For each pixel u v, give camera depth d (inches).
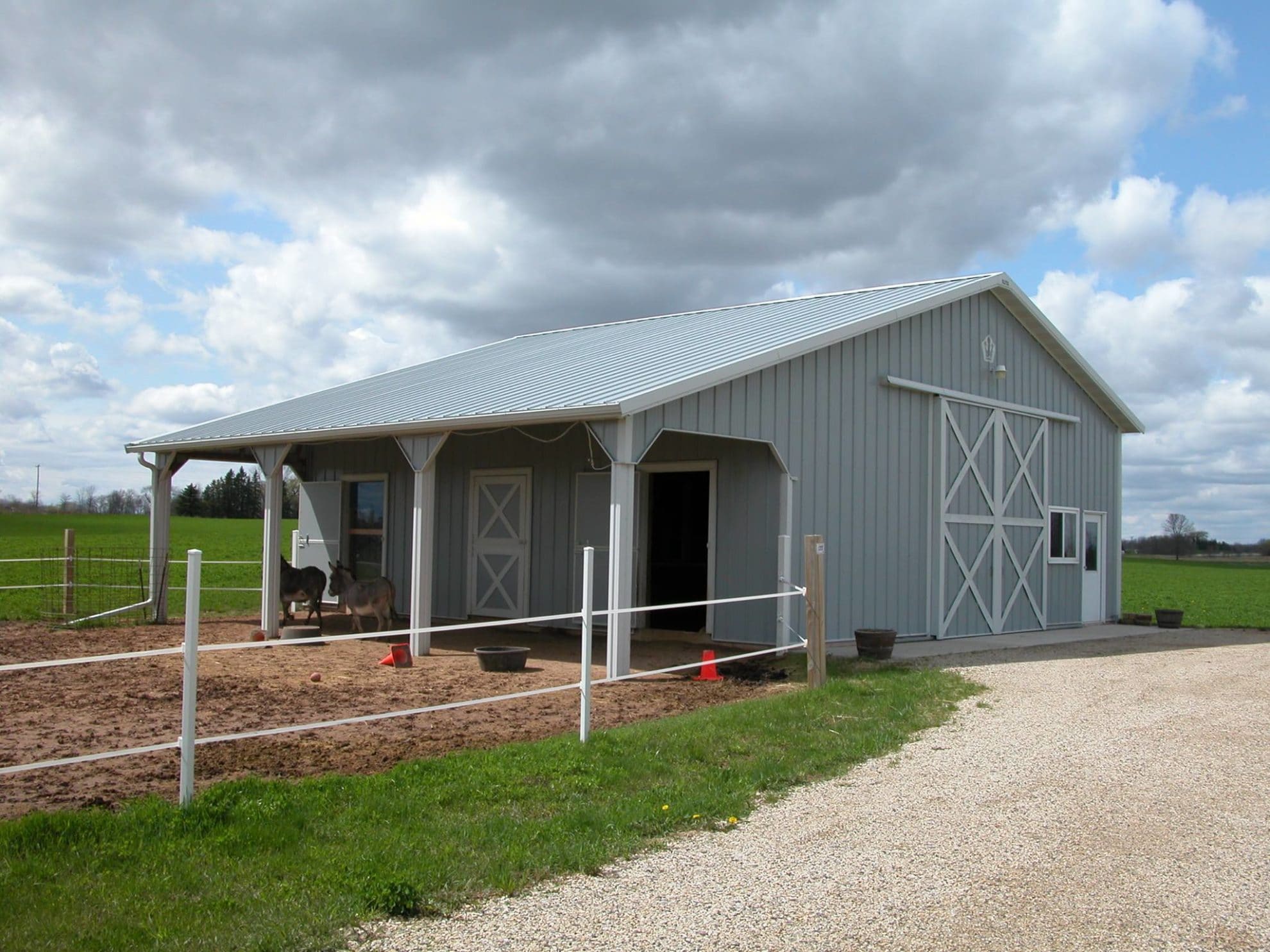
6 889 161.5
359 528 679.7
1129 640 582.9
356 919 157.8
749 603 494.6
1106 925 159.9
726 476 507.5
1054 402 689.0
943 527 577.0
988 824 210.8
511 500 595.5
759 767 252.8
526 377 519.8
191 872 171.6
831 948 151.1
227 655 463.8
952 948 151.4
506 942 152.2
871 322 510.9
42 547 1473.9
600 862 185.5
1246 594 1259.8
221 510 2642.7
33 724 293.0
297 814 201.8
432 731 293.3
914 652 501.4
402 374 713.0
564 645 514.9
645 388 393.4
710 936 154.8
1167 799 229.6
